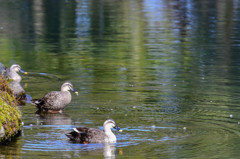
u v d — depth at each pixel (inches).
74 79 720.3
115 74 752.3
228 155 403.9
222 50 954.1
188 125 494.9
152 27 1273.4
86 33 1176.8
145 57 890.7
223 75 741.3
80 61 858.1
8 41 1060.5
